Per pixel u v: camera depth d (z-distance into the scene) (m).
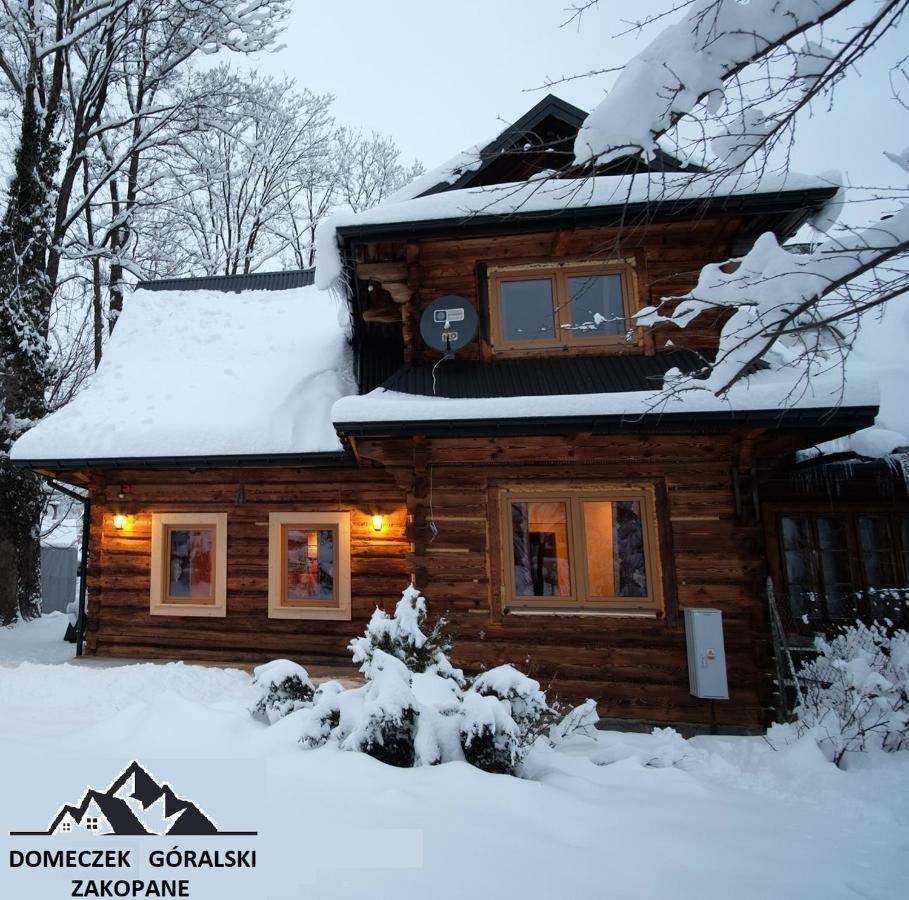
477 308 6.90
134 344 9.94
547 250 6.91
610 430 5.54
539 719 4.34
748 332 3.53
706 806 3.36
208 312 10.60
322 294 10.98
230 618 7.89
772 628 5.67
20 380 11.44
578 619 5.79
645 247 6.75
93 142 15.51
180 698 3.94
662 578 5.77
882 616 7.06
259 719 4.13
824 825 3.27
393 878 2.14
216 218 20.30
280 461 7.52
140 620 8.01
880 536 7.36
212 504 8.15
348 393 8.33
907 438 6.35
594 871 2.35
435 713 3.54
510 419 5.48
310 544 8.05
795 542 7.45
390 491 7.90
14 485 11.45
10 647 9.42
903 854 2.87
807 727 4.88
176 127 15.48
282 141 20.58
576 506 6.02
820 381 5.23
